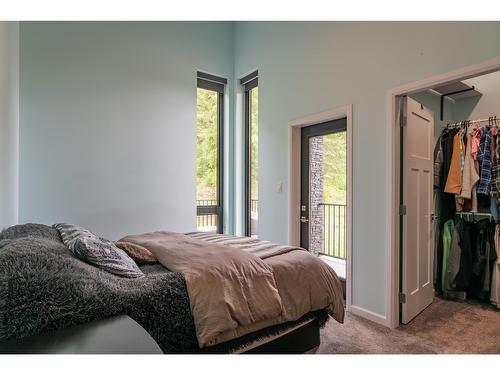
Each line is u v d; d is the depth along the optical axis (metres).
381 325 2.39
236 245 2.25
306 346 1.94
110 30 3.26
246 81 4.19
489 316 2.56
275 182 3.55
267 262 1.86
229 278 1.56
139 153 3.44
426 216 2.73
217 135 4.36
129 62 3.38
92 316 1.14
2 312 1.00
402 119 2.39
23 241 1.39
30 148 2.79
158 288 1.36
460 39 1.96
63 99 2.97
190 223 3.83
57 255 1.28
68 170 2.99
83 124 3.08
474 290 2.95
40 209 2.83
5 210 2.05
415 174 2.54
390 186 2.36
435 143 3.17
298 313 1.78
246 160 4.37
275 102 3.55
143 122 3.47
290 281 1.82
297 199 3.38
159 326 1.30
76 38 3.05
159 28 3.61
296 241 3.36
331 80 2.85
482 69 1.86
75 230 1.83
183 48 3.82
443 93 3.15
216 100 4.34
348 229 2.67
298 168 3.38
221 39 4.20
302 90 3.18
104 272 1.36
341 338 2.17
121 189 3.31
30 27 2.79
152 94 3.54
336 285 2.05
